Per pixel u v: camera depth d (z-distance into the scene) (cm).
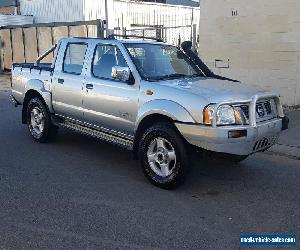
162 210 442
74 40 656
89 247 358
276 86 1128
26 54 2130
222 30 1216
